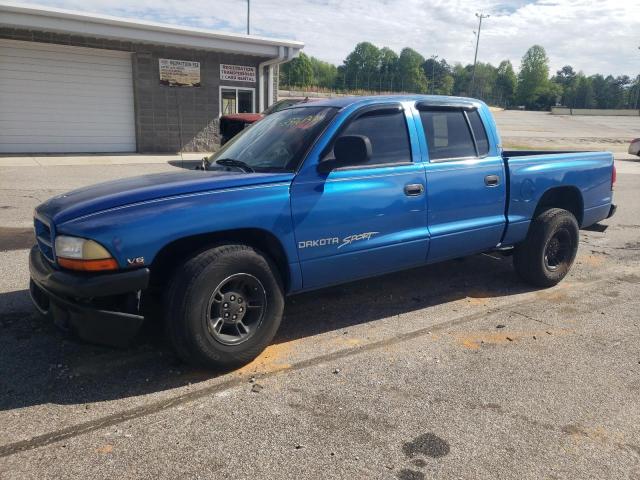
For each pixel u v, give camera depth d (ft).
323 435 9.52
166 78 57.77
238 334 11.74
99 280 10.12
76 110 54.60
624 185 46.44
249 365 12.09
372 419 10.04
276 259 12.44
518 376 11.82
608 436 9.66
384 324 14.64
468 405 10.60
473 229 15.46
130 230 10.33
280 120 14.48
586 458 9.04
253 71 62.95
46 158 50.31
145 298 11.89
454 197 14.88
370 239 13.37
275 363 12.23
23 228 24.11
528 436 9.62
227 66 61.00
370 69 434.30
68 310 10.57
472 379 11.64
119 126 57.11
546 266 17.65
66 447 9.03
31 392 10.71
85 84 54.44
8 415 9.91
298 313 15.28
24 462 8.63
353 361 12.41
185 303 10.76
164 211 10.67
